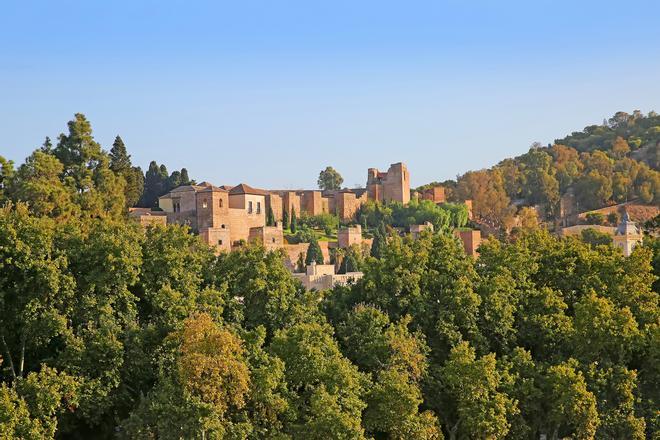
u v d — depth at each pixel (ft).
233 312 286.46
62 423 244.01
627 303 312.09
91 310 262.88
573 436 273.13
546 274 331.77
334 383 242.58
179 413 222.89
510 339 296.71
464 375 258.16
